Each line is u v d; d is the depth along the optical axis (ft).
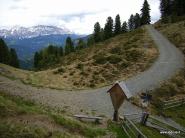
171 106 125.18
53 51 557.74
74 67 183.73
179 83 157.89
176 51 246.68
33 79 144.56
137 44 272.51
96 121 77.77
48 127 53.31
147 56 217.77
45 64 478.18
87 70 174.40
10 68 164.25
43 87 128.98
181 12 431.43
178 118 114.73
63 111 82.43
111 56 206.28
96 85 145.89
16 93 88.07
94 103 110.63
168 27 362.94
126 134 73.31
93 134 63.46
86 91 131.85
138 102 118.42
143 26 419.33
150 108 115.34
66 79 157.48
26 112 55.88
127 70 177.68
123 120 81.10
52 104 89.97
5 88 92.58
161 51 241.35
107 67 182.50
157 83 150.61
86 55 323.57
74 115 78.07
